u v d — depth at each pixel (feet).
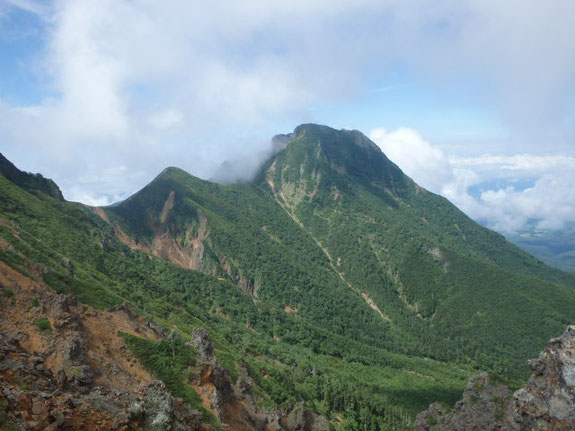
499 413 246.68
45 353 177.99
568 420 194.08
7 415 95.09
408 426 360.89
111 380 186.60
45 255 355.36
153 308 449.48
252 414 258.37
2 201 540.11
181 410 152.56
